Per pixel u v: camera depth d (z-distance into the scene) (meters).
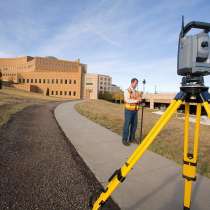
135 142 7.94
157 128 2.26
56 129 10.46
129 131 7.83
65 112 20.69
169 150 6.84
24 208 3.30
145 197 3.68
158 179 4.46
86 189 3.98
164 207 3.38
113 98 116.62
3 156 5.73
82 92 111.12
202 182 4.32
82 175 4.65
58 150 6.61
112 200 3.57
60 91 108.62
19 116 14.56
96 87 113.88
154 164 5.42
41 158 5.73
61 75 108.44
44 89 110.25
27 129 9.95
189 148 7.17
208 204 3.44
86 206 3.39
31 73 112.56
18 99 36.78
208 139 9.26
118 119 15.77
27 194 3.73
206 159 5.88
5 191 3.81
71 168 5.06
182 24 2.29
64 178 4.46
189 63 2.10
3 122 11.37
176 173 4.82
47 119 14.19
